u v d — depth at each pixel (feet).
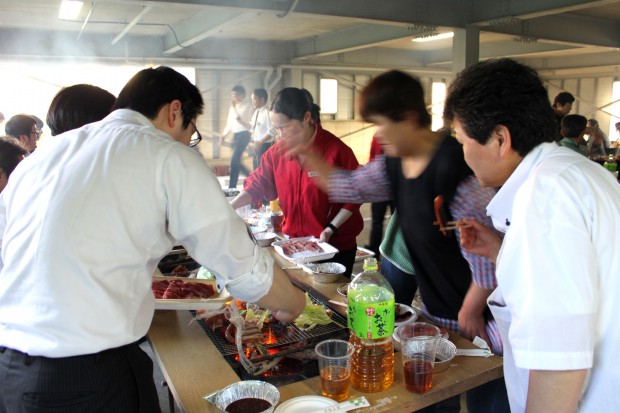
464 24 19.69
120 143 3.56
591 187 2.81
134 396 3.55
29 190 3.57
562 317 2.63
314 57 32.91
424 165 4.93
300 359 4.62
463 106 2.98
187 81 4.24
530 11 17.48
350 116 37.70
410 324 4.83
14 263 3.47
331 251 7.44
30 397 3.30
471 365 4.39
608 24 25.11
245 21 25.43
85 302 3.28
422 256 5.33
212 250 3.66
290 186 8.33
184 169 3.56
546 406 2.74
